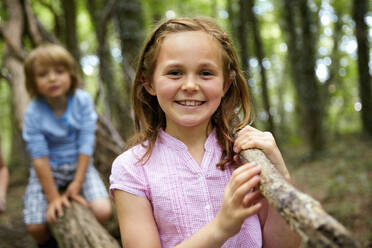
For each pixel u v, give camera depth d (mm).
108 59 8289
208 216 1262
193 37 1235
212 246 1061
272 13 14539
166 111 1269
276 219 1294
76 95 2916
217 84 1253
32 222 2742
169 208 1264
